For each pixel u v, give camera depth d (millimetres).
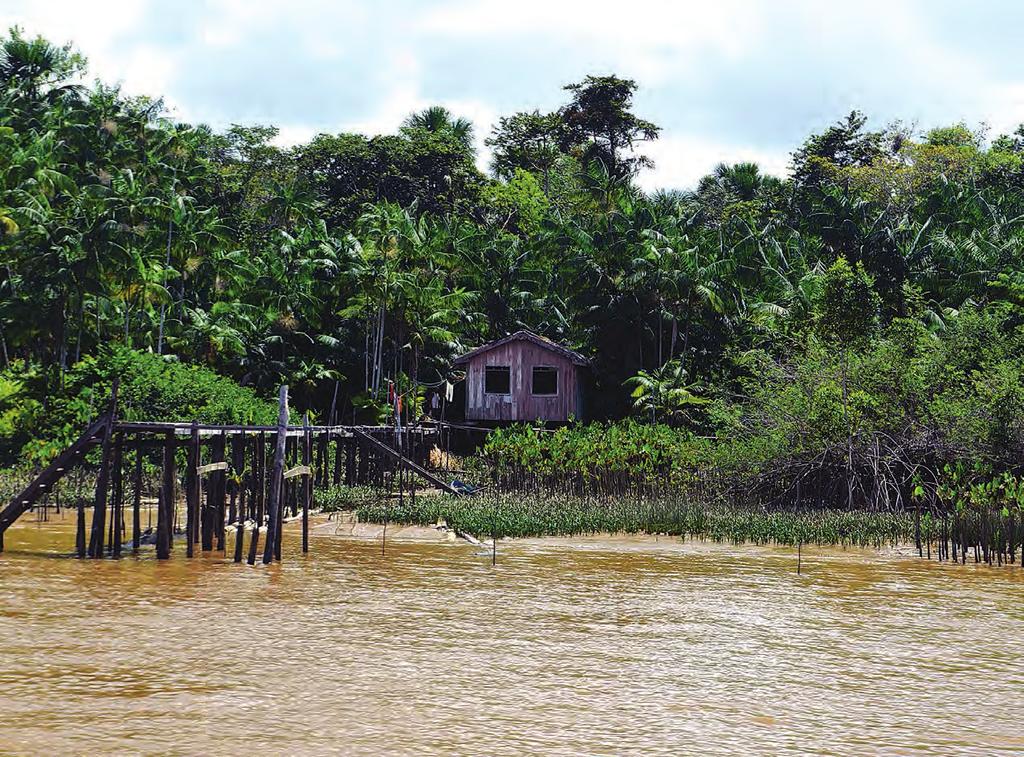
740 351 51688
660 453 35906
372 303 56188
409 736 11062
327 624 16453
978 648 15484
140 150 63375
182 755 10359
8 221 48719
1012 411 31141
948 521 27453
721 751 10773
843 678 13719
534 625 16672
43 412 38031
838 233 56344
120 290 50250
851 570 22859
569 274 56688
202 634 15609
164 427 23266
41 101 65750
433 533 28281
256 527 22500
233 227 68812
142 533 27250
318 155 73562
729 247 55438
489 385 53406
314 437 33188
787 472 33219
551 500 32969
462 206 77000
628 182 66375
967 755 10789
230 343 52562
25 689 12602
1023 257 49844
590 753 10641
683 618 17438
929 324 45438
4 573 20906
